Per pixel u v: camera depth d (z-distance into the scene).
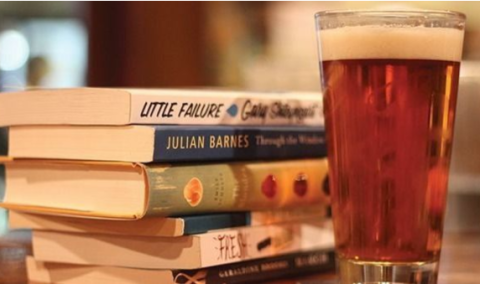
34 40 2.39
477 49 0.94
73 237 0.77
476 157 1.00
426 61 0.67
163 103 0.72
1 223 1.39
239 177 0.77
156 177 0.69
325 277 0.86
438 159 0.69
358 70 0.68
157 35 2.15
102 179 0.72
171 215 0.71
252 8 2.08
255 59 2.06
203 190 0.73
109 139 0.71
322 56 0.71
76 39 2.35
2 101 0.80
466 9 1.11
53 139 0.76
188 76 2.12
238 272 0.77
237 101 0.80
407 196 0.68
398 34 0.67
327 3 1.88
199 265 0.71
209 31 2.12
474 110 0.97
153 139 0.69
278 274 0.83
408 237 0.68
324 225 0.90
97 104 0.72
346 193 0.70
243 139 0.79
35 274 0.81
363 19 0.67
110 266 0.75
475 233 1.06
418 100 0.67
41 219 0.79
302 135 0.88
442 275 0.83
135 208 0.69
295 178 0.85
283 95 0.88
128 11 2.18
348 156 0.69
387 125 0.68
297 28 2.03
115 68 2.21
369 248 0.69
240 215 0.78
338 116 0.70
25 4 2.39
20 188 0.81
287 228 0.84
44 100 0.76
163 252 0.72
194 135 0.73
